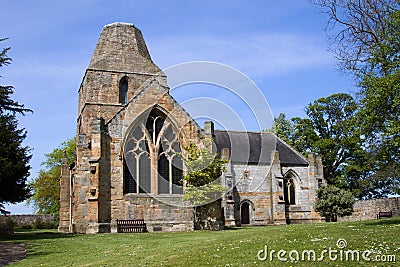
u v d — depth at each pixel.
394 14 29.11
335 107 72.50
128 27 53.25
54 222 71.06
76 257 23.12
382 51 28.70
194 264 17.62
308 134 73.06
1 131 38.91
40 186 89.94
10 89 43.88
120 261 20.16
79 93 57.03
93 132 37.88
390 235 21.77
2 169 36.41
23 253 25.66
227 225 51.75
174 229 38.38
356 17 35.47
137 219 37.88
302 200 59.44
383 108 27.53
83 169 38.19
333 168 71.81
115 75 50.84
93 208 36.47
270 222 55.81
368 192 68.56
